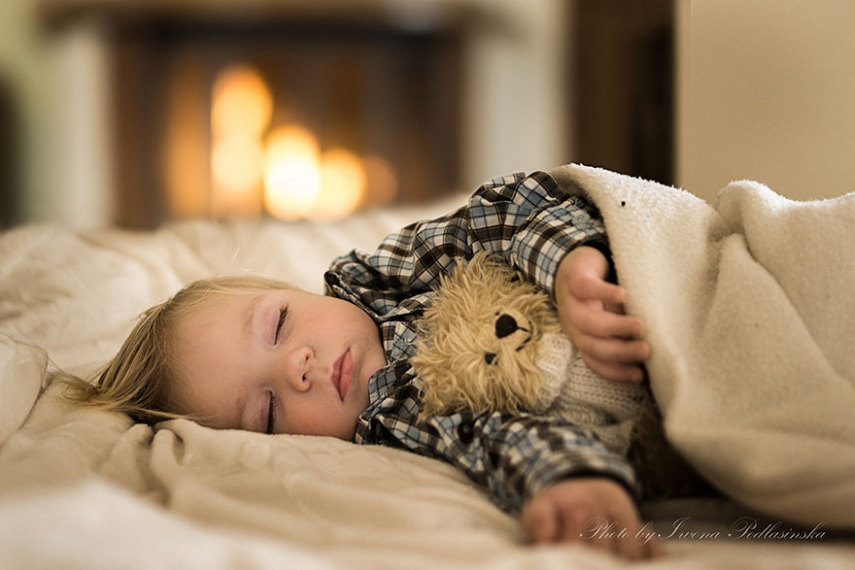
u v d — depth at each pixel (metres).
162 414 0.99
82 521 0.50
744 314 0.78
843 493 0.64
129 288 1.35
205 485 0.76
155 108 3.34
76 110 3.36
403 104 3.32
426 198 3.35
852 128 1.19
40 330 1.21
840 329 0.79
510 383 0.82
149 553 0.48
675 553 0.64
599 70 3.11
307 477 0.75
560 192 0.96
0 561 0.46
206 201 3.36
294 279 1.38
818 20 1.19
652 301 0.80
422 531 0.66
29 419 0.96
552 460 0.69
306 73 3.31
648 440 0.80
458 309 0.87
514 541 0.68
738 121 1.24
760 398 0.74
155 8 3.23
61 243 1.44
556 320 0.84
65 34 3.32
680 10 1.28
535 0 3.26
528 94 3.30
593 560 0.57
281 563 0.50
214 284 1.12
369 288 1.08
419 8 3.23
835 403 0.70
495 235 0.96
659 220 0.87
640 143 3.08
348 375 0.96
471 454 0.81
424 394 0.89
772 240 0.84
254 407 0.98
